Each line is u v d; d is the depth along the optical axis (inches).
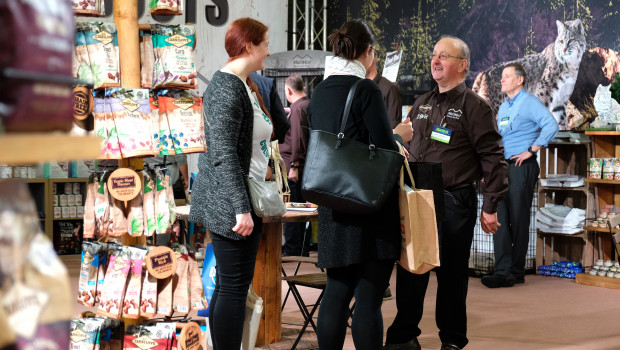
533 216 309.1
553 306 228.4
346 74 119.0
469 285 269.6
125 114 121.3
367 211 111.3
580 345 178.7
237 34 123.0
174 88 130.4
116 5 123.3
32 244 39.8
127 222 125.5
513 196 271.0
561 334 190.1
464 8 329.7
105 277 125.0
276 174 193.3
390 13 357.4
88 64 119.0
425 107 157.6
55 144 37.1
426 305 226.7
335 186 111.4
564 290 258.2
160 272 123.4
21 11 36.4
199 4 347.9
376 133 113.7
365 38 118.8
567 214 290.2
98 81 119.0
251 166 125.6
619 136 289.3
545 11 302.7
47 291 39.1
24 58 36.5
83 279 125.3
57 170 327.6
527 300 238.5
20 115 36.8
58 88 38.9
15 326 37.1
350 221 115.4
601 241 287.7
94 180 126.1
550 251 302.5
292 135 298.4
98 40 120.0
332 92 118.1
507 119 277.7
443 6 337.4
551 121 269.1
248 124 122.6
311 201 114.7
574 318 210.4
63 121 39.8
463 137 151.2
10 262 37.7
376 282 115.7
